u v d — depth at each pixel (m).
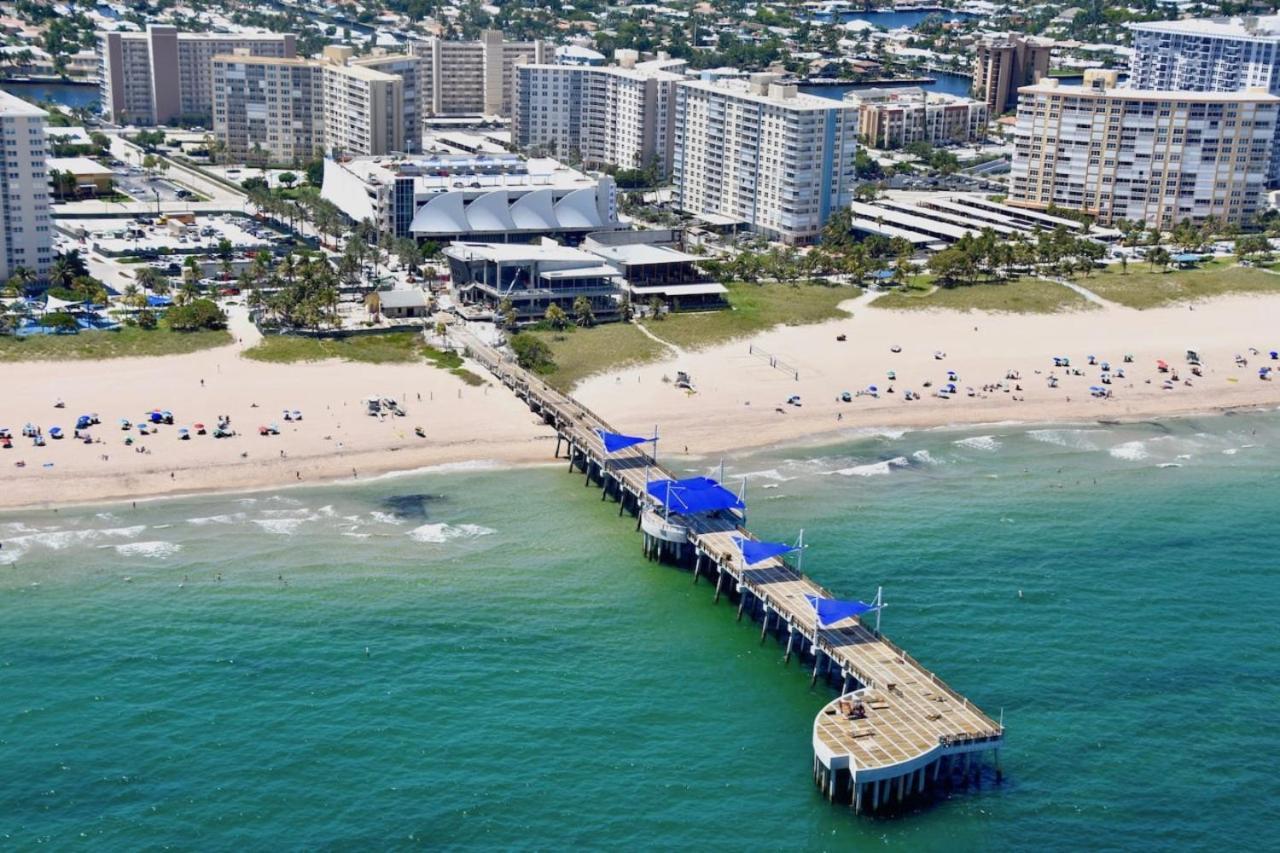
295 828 196.62
